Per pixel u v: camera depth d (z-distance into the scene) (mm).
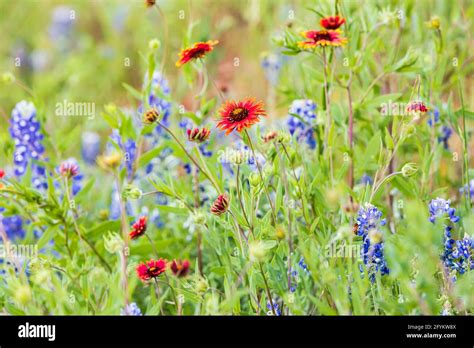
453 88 3533
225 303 2100
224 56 5148
